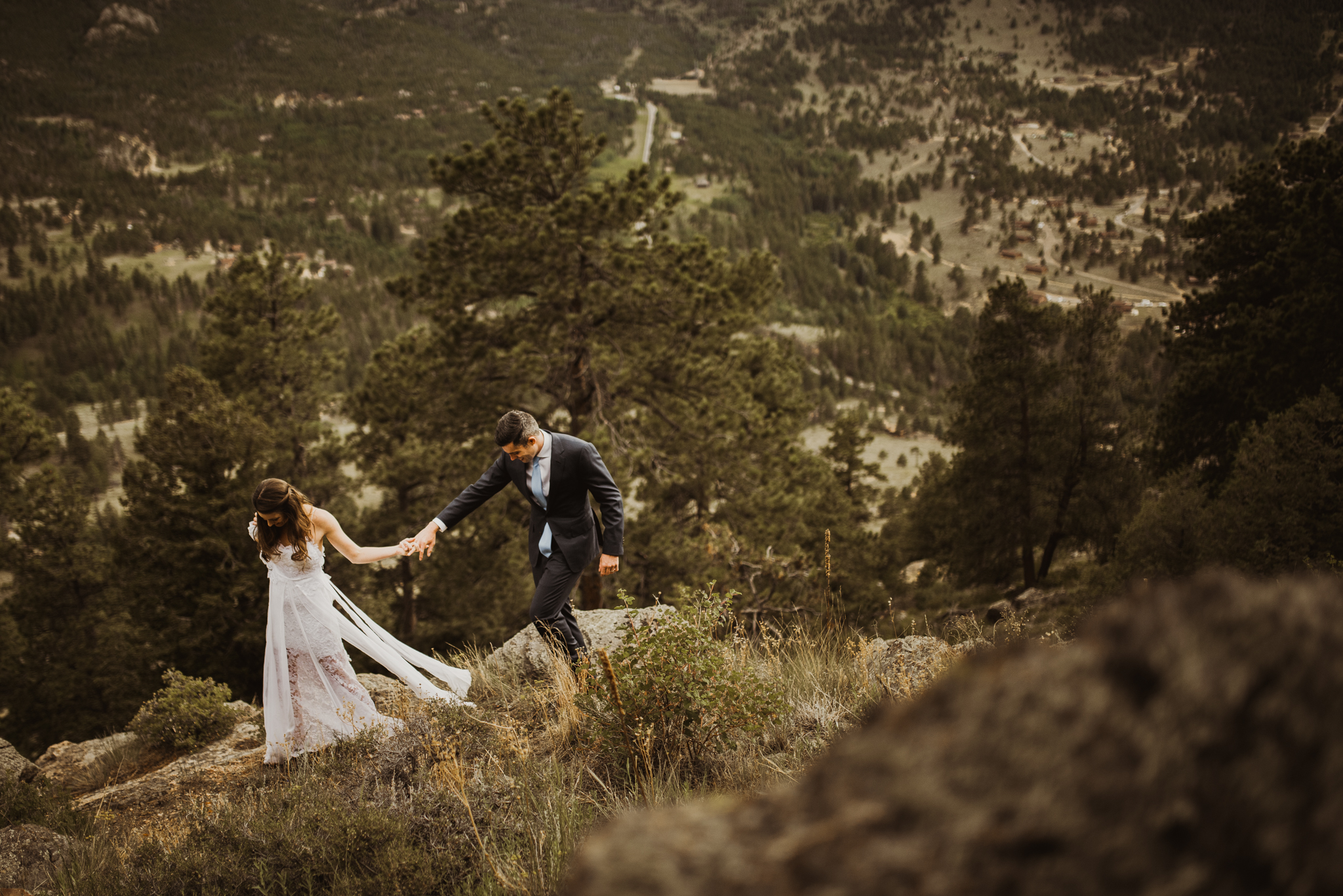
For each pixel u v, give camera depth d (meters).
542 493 4.32
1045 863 0.36
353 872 2.74
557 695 4.20
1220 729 0.37
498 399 14.09
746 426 15.40
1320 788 0.34
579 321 13.87
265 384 22.77
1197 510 12.09
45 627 23.23
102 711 22.09
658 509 16.42
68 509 23.69
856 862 0.39
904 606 24.84
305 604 4.16
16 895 2.94
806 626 4.81
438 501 18.45
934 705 0.48
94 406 177.12
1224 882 0.34
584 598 14.52
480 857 2.74
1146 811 0.36
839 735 3.10
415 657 4.59
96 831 3.71
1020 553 24.50
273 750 4.12
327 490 21.00
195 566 17.16
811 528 18.03
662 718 3.30
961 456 23.09
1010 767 0.40
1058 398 21.47
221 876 2.82
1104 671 0.43
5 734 21.91
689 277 13.75
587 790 3.27
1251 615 0.42
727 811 0.51
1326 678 0.37
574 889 0.49
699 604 3.72
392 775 3.41
